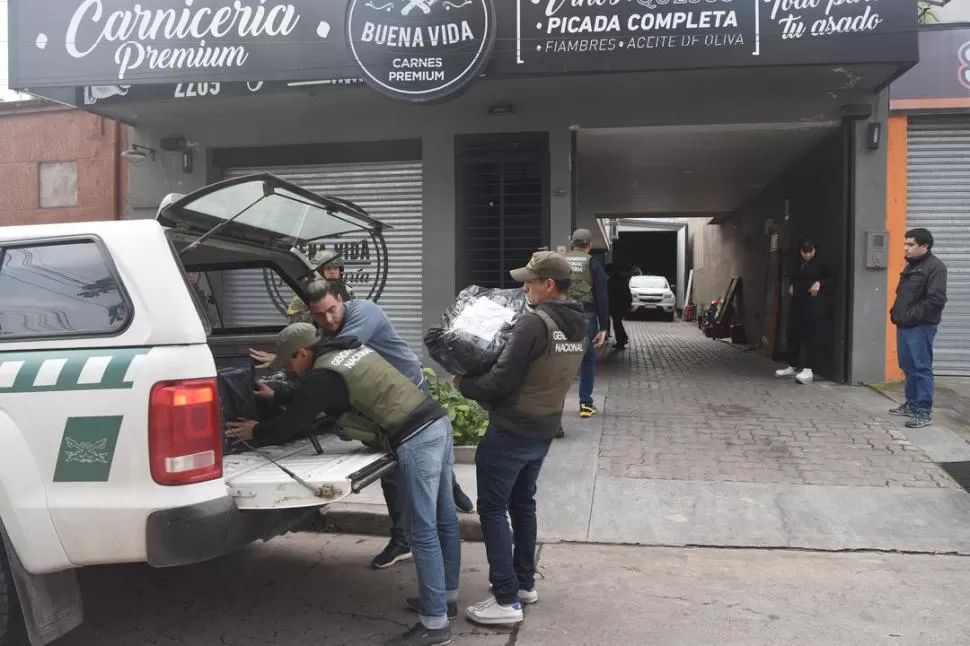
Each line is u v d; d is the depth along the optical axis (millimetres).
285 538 4980
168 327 2902
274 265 4859
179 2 7855
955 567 4320
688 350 13492
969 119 8391
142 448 2822
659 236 32594
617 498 5316
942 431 6547
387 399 3477
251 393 3975
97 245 3039
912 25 6926
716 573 4285
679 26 7195
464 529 4938
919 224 8516
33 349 3010
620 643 3469
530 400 3551
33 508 2887
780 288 11820
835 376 8859
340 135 9422
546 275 3619
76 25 8023
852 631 3553
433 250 9195
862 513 4988
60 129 10836
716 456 6086
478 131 9055
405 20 7344
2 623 2955
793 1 7051
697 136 9312
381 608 3891
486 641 3504
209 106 9008
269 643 3498
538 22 7348
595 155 10609
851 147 8430
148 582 4246
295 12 7699
